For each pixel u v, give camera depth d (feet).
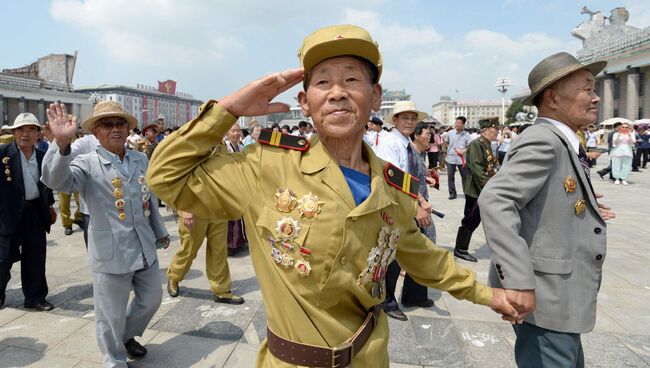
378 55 3.84
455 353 9.59
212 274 12.17
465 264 16.30
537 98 6.34
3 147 12.04
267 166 3.80
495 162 16.76
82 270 15.70
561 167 5.53
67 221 21.13
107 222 8.61
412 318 11.41
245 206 3.81
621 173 39.70
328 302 3.67
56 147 8.00
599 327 10.93
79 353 9.64
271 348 3.90
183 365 9.15
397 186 4.34
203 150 3.79
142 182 9.36
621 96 141.90
